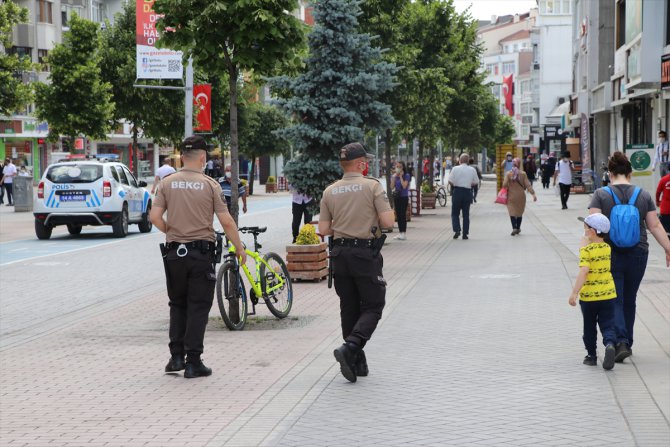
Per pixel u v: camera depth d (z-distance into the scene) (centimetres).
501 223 3189
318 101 2038
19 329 1230
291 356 1011
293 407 786
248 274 1224
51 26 7206
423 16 3247
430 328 1167
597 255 935
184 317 936
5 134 6681
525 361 966
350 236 898
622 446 661
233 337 1134
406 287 1566
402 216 2555
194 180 929
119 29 4834
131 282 1727
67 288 1647
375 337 1112
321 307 1379
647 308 1301
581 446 662
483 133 6744
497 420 737
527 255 2073
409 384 868
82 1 7694
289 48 1301
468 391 838
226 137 5659
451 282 1623
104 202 2720
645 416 740
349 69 2039
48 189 2712
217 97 5300
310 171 2031
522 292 1478
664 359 967
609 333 928
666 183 1973
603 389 839
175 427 728
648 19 3102
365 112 2069
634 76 3388
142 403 810
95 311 1374
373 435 697
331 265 909
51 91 4481
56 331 1202
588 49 5291
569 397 810
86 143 6506
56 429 729
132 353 1041
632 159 2525
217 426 729
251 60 1257
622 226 951
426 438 688
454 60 3738
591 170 5044
